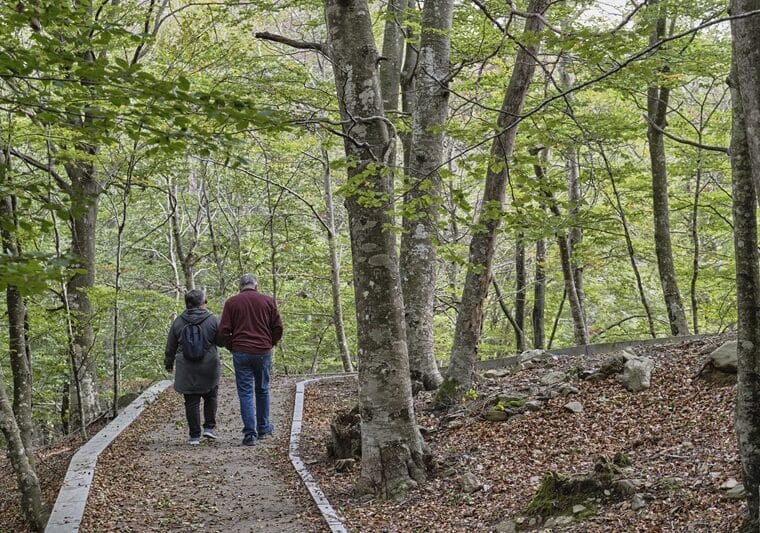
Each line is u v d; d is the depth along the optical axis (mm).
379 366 6809
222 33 14180
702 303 19875
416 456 6844
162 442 9219
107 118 4543
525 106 12422
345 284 23953
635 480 5434
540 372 9602
